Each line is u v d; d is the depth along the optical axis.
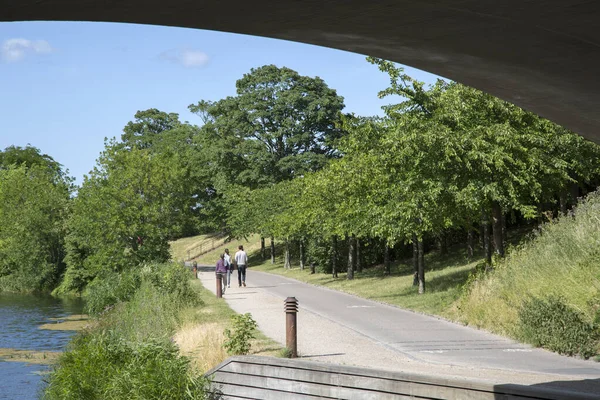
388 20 5.02
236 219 61.88
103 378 12.09
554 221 21.02
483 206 21.45
